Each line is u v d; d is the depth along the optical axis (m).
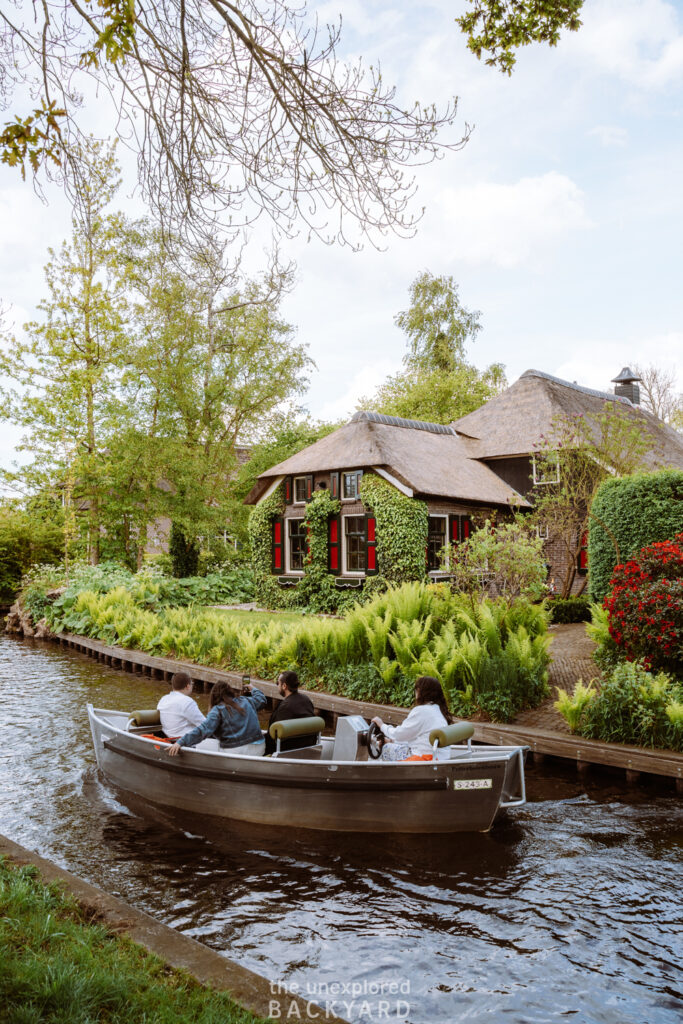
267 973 4.32
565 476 18.72
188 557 26.31
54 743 9.59
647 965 4.41
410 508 18.44
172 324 21.58
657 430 27.61
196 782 7.03
